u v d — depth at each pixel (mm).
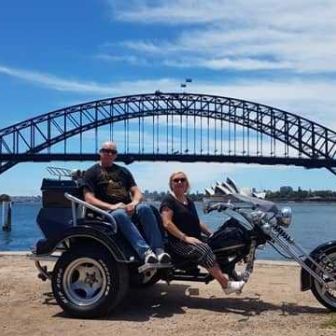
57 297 4121
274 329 3721
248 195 4410
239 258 4348
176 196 4461
